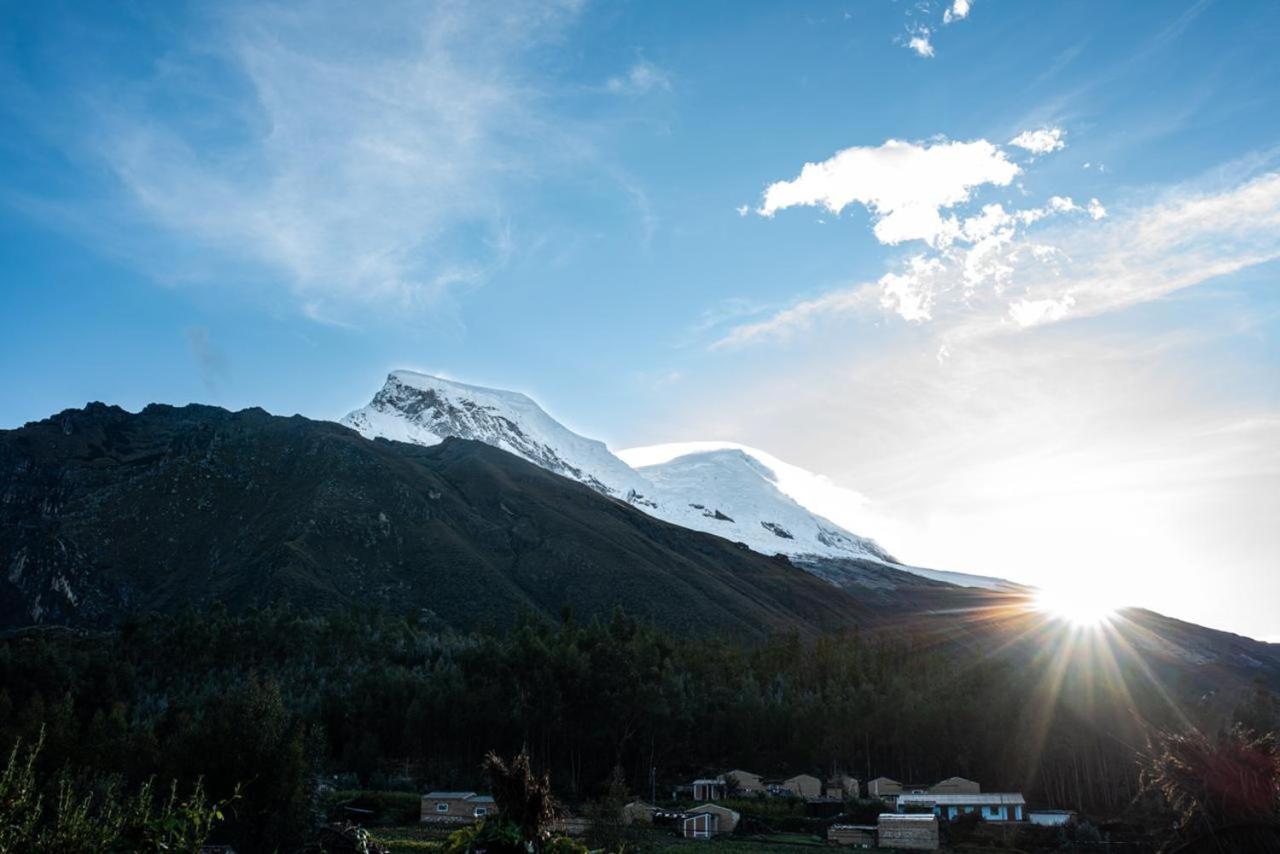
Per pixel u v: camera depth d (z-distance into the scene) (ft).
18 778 70.64
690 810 377.09
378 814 363.97
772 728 493.36
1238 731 111.04
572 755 469.16
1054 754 458.91
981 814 390.83
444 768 449.06
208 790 273.54
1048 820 386.93
